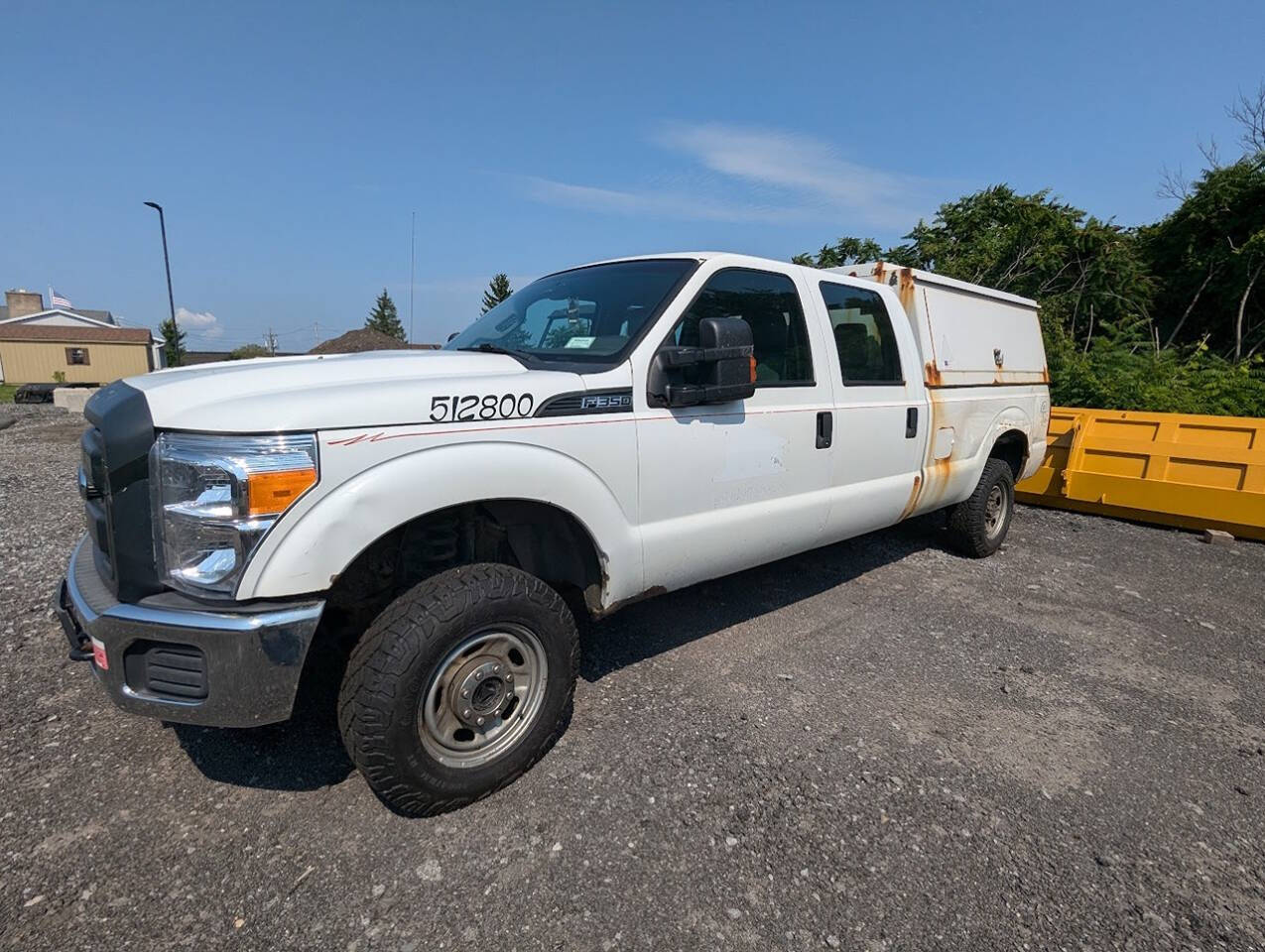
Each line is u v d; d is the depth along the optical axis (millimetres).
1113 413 7418
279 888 2121
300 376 2393
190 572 2086
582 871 2205
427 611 2301
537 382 2594
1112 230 16453
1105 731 3102
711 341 2871
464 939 1953
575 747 2857
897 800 2578
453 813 2463
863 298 4176
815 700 3287
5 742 2830
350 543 2156
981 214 17312
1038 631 4184
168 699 2102
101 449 2189
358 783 2619
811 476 3707
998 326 5484
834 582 4949
